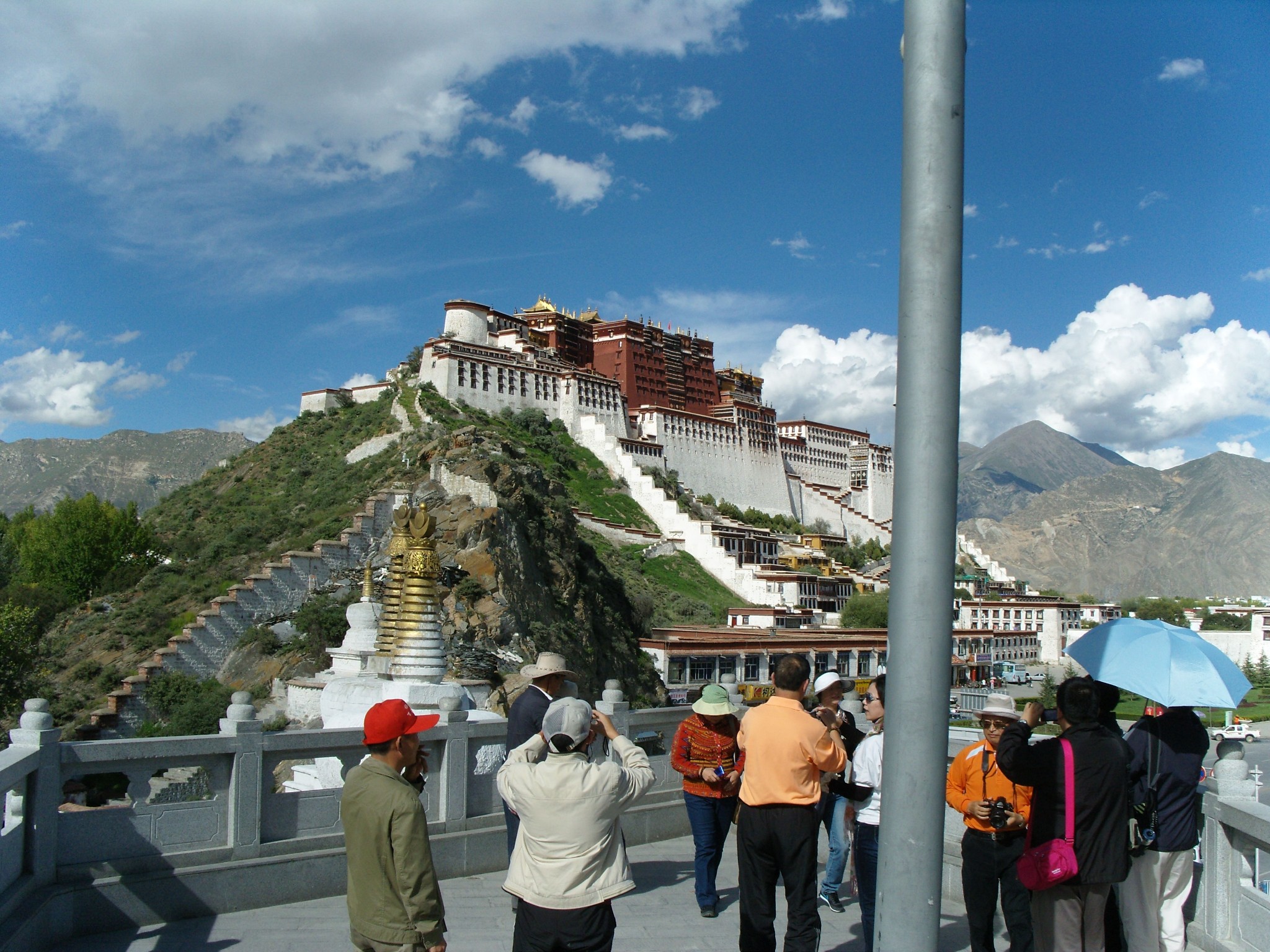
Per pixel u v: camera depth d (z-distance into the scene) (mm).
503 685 61375
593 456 171625
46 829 11195
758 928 10703
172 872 12070
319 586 76312
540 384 174375
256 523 102938
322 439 146500
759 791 10648
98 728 62938
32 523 129000
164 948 11141
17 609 65875
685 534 156375
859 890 11805
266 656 69062
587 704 9266
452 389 159125
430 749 14805
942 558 6641
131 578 100875
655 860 16094
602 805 8953
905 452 6777
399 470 104750
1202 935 10883
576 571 92188
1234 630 198875
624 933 12484
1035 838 9672
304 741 13398
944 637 6641
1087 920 9703
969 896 10891
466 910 13141
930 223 6805
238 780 12727
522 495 88625
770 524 194750
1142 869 10484
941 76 6875
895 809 6625
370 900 8586
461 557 74750
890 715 6719
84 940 11258
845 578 160750
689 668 97062
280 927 12000
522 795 8992
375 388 165375
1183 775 10367
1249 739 85125
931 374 6727
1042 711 11133
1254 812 10000
